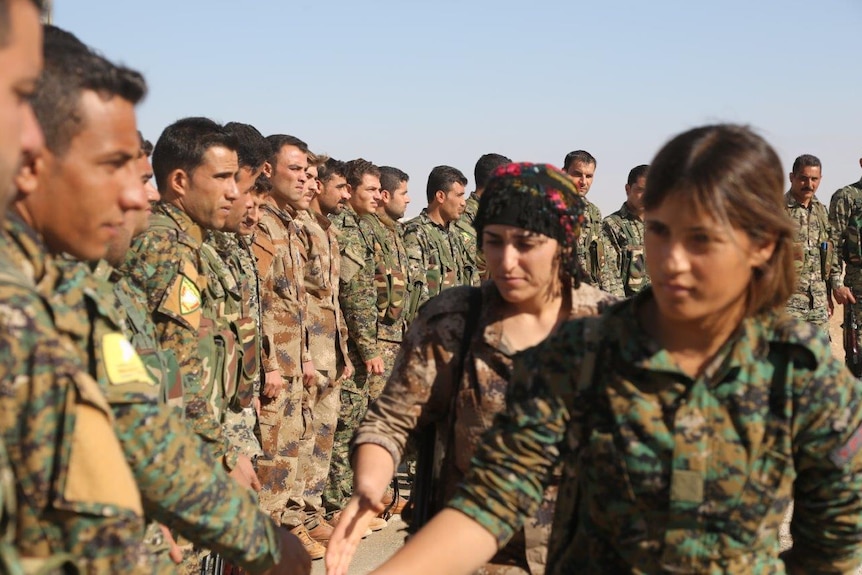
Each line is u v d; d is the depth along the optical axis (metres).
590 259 10.91
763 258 1.75
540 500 1.88
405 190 10.25
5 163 1.33
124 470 1.56
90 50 1.92
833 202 11.71
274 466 5.55
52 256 1.95
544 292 2.80
